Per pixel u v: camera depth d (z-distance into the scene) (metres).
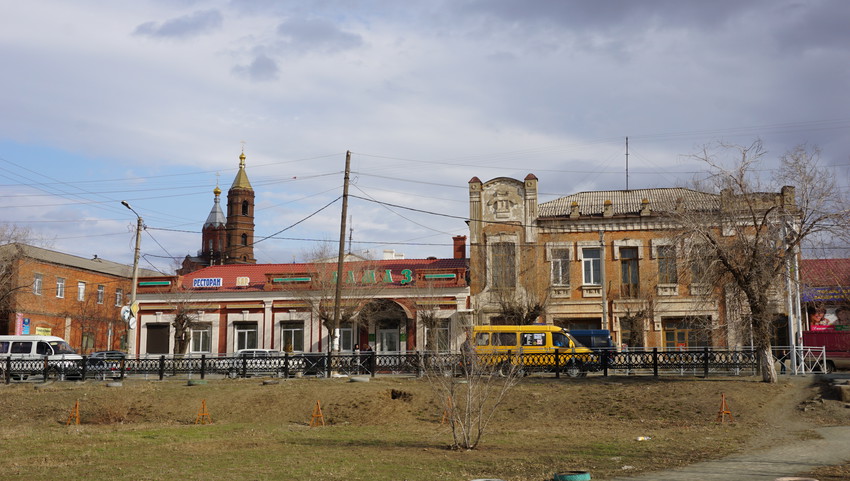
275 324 47.75
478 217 46.03
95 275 65.56
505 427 23.19
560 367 31.08
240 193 109.81
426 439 20.45
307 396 27.62
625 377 30.00
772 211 29.00
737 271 28.36
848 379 27.44
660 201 46.38
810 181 27.91
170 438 20.84
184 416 26.52
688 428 21.83
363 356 33.44
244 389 29.17
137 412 27.12
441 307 45.25
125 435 21.47
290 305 47.81
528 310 42.09
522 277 44.66
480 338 34.50
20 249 53.56
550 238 45.03
